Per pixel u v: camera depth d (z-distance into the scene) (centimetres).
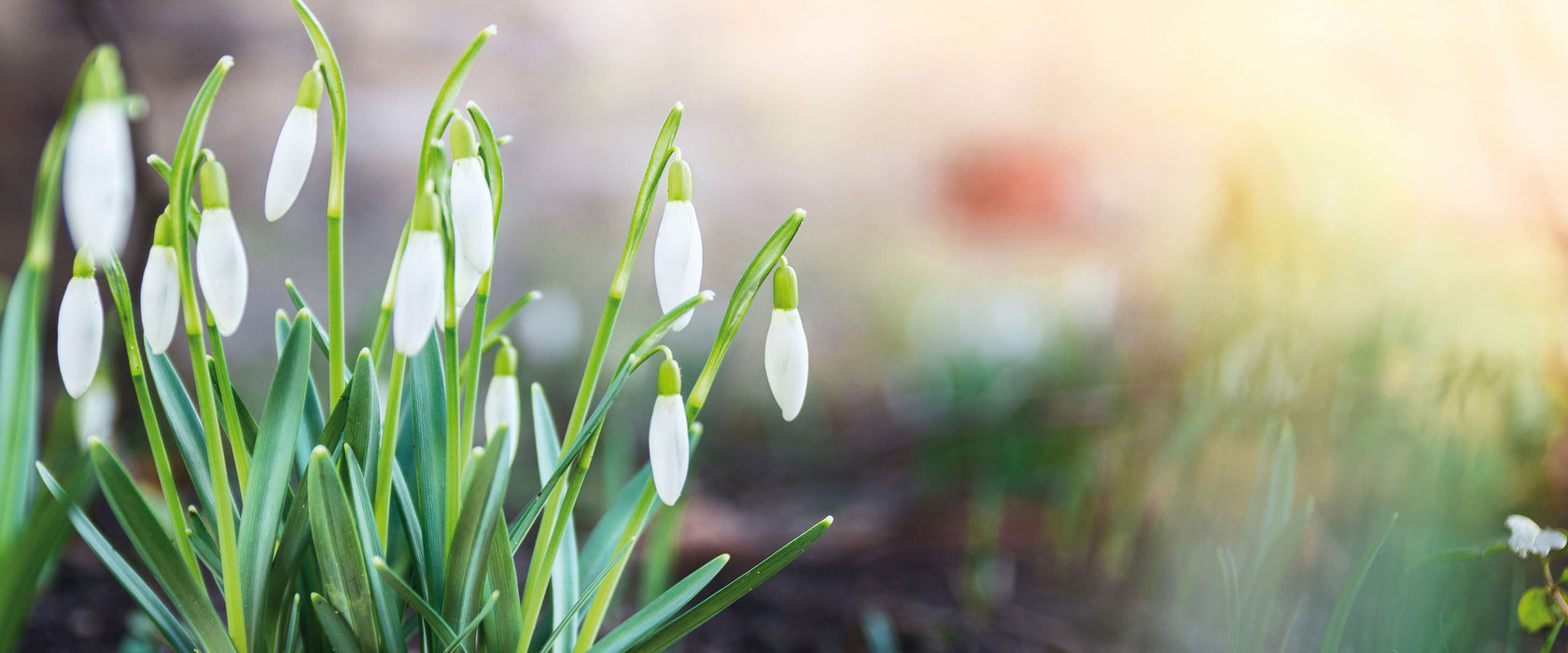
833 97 280
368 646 51
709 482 137
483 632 52
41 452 93
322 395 88
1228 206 92
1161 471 85
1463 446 62
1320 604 64
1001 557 98
